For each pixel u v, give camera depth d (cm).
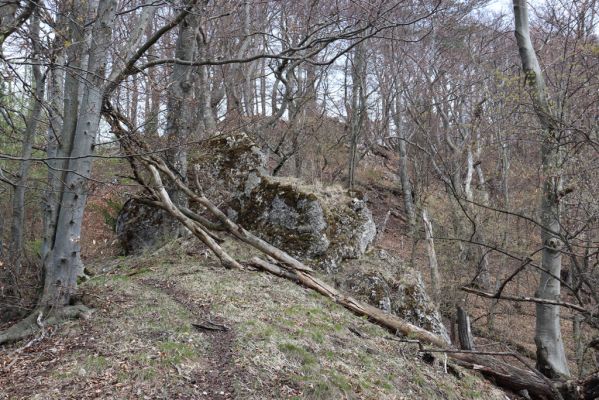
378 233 1448
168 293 600
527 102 682
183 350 442
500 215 1088
